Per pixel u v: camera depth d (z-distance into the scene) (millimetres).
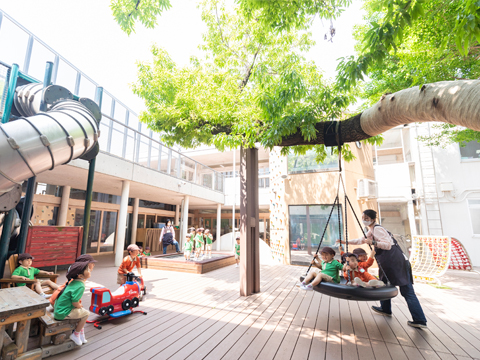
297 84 3811
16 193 3119
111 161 8234
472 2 1594
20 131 2580
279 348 2924
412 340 3182
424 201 10875
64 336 2805
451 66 4305
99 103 5172
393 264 3693
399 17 2086
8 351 2297
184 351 2818
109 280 6391
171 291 5512
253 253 5672
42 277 4066
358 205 9438
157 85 5719
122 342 3033
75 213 10703
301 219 9875
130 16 4488
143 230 14180
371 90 6574
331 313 4191
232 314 4070
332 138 3758
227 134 5227
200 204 16797
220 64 6066
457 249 9242
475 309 4570
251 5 3021
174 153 12273
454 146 11016
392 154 13227
